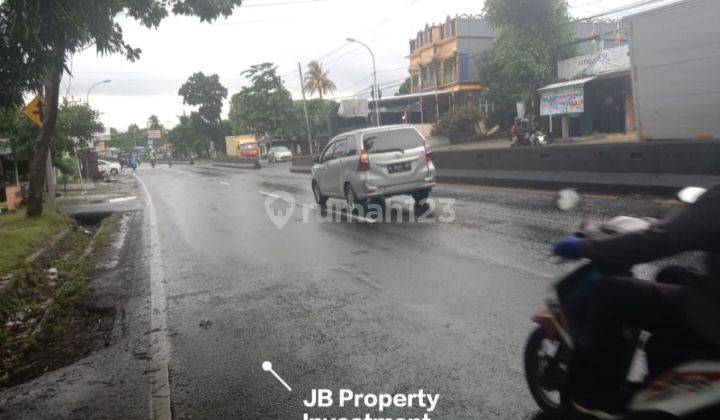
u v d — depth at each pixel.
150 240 10.91
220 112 87.19
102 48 8.40
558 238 7.72
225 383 4.13
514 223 9.13
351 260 7.66
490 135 39.19
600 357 2.91
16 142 22.52
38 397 4.13
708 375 2.37
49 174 16.34
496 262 6.78
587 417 3.02
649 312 2.64
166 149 121.81
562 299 3.01
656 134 14.71
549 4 31.06
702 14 12.95
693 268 2.56
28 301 7.27
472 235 8.53
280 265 7.75
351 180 11.85
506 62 32.50
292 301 5.99
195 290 6.82
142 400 3.94
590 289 2.85
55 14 6.98
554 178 13.32
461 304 5.38
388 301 5.68
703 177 9.84
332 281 6.65
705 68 13.09
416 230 9.42
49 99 13.31
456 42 43.72
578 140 27.22
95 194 25.62
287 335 4.98
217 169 48.09
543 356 3.35
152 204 18.73
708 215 2.29
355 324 5.10
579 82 28.22
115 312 6.27
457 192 14.33
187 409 3.78
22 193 20.45
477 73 44.31
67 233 12.55
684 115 13.80
